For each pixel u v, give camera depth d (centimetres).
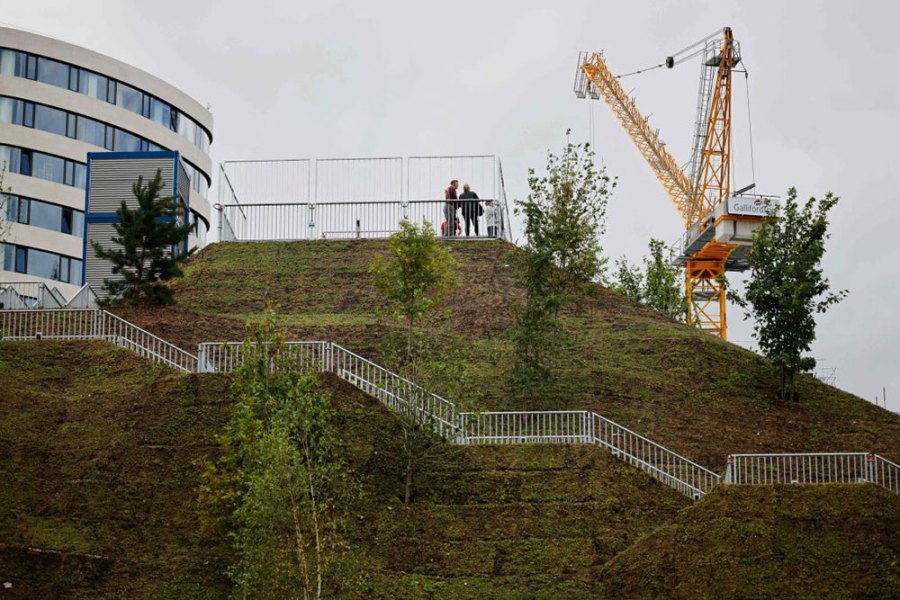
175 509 2884
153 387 3206
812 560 2706
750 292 4012
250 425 2695
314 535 2650
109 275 4647
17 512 2811
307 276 4812
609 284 5291
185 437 3058
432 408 3231
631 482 3081
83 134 7694
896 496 2791
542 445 3192
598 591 2720
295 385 2825
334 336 4103
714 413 3809
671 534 2786
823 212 4119
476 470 3123
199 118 8694
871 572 2677
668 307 5841
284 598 2517
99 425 3106
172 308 4166
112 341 3625
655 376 4003
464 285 4628
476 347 4100
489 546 2875
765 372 4119
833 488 2809
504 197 5256
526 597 2702
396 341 3522
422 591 2714
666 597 2684
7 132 7338
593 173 4066
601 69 9881
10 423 3070
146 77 8150
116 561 2720
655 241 6016
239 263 4947
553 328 3850
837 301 4006
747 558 2720
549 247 3875
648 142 9825
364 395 3269
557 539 2891
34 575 2638
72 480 2930
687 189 9544
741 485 2844
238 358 3572
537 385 3728
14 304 3984
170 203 4228
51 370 3456
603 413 3678
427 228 3566
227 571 2673
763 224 4194
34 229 7338
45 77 7569
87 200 4778
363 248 5031
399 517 2950
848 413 3894
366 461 3080
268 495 2494
